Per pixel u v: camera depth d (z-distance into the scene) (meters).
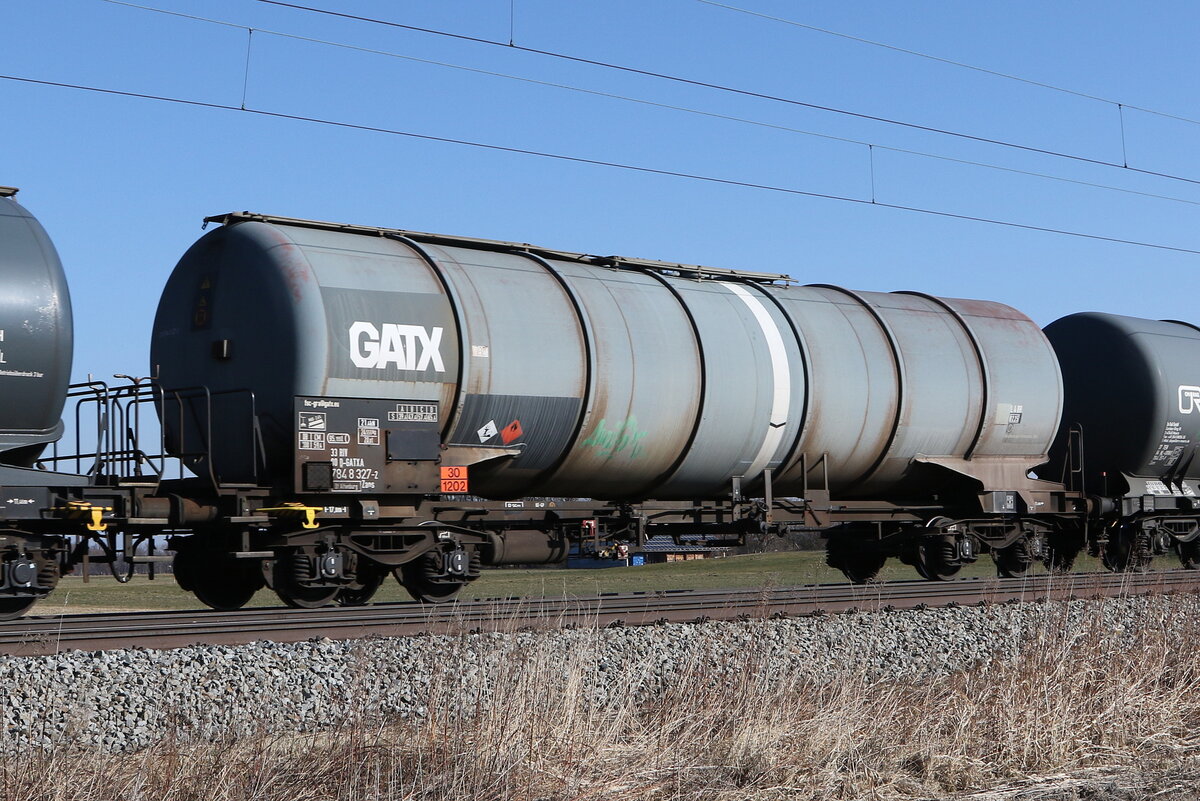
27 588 13.24
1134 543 22.27
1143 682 10.99
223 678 10.55
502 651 10.33
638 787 8.49
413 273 15.95
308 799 7.88
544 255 18.16
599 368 16.72
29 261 13.23
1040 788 8.93
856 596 15.80
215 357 15.39
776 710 9.64
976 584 17.64
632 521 17.53
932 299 21.62
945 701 10.64
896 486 20.53
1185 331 24.31
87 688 10.05
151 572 15.12
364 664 9.98
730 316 18.45
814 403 18.81
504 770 8.14
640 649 12.17
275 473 15.13
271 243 15.34
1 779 7.56
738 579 28.92
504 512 16.34
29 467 13.62
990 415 20.61
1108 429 22.92
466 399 15.73
